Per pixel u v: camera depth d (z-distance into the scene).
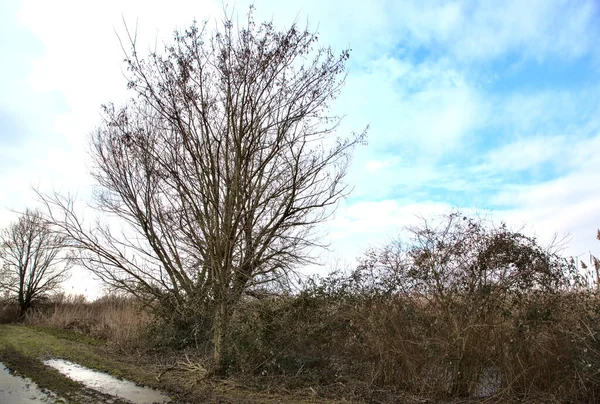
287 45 11.18
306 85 11.81
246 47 10.98
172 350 14.06
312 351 11.09
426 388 9.12
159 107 11.23
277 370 10.70
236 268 10.97
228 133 10.98
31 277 34.19
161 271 14.83
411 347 9.41
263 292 11.53
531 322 8.72
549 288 9.16
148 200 15.10
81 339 17.86
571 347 8.38
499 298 9.21
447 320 9.32
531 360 8.72
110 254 15.41
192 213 11.77
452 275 9.67
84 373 11.27
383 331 9.84
